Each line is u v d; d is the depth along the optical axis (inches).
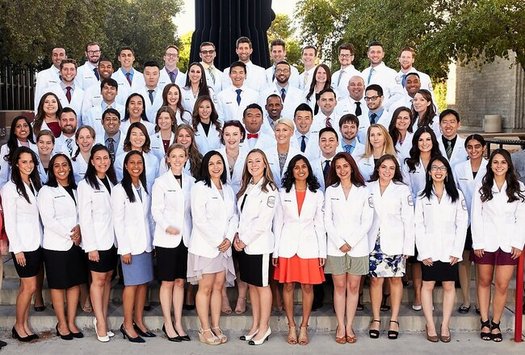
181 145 223.5
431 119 275.3
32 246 218.1
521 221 220.1
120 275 259.4
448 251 221.6
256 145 259.3
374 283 228.1
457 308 249.3
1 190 221.9
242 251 222.7
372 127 240.2
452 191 223.0
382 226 223.5
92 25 1063.6
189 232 225.0
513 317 239.8
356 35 808.3
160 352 214.1
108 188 224.1
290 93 316.5
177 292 225.9
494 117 1146.7
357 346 221.6
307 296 222.7
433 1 675.4
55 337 228.1
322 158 247.4
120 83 329.4
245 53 333.1
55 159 219.8
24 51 908.0
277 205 222.5
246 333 235.3
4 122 1042.7
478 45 645.3
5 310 245.6
